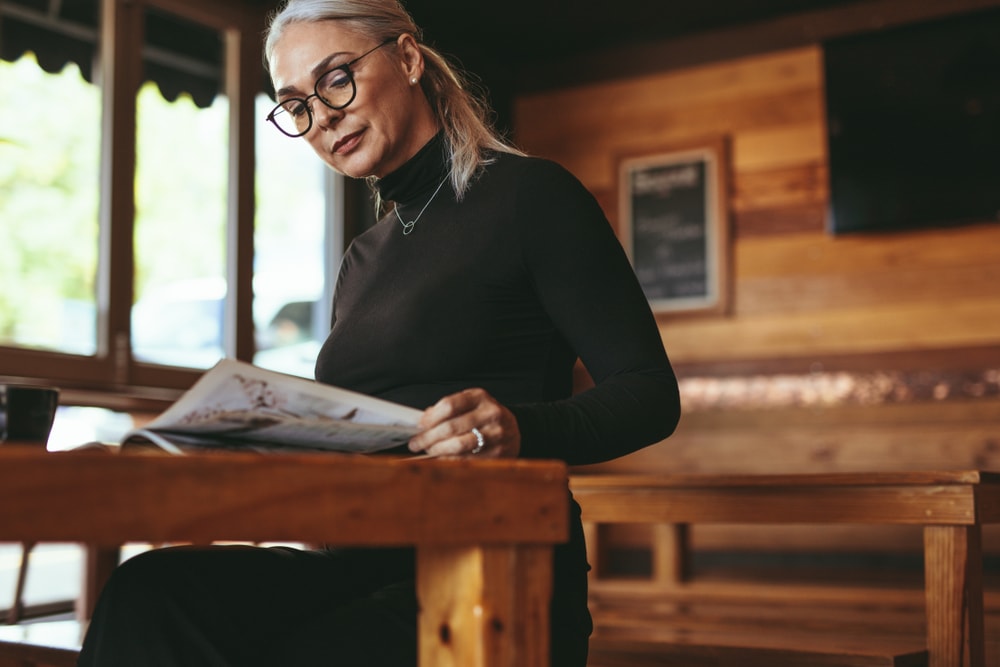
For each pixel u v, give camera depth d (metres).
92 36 3.46
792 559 4.49
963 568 1.78
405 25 1.48
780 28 4.71
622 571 4.69
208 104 3.82
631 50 4.99
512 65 5.19
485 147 1.45
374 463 0.82
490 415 1.00
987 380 4.28
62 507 0.70
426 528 0.84
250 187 3.92
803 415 4.58
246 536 0.76
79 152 3.39
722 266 4.75
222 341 3.81
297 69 1.44
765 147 4.74
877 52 4.47
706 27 4.84
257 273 3.95
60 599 3.43
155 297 3.58
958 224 4.30
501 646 0.89
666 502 2.14
